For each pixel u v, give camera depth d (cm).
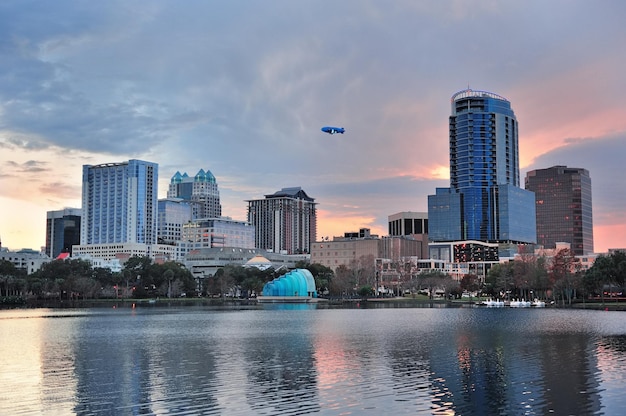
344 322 15625
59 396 6069
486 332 12169
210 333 12494
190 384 6594
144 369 7619
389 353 8894
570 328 13050
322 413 5347
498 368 7488
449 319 16600
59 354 9100
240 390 6262
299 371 7356
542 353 8806
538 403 5659
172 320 17100
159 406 5644
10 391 6303
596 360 8094
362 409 5469
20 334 12438
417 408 5497
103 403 5775
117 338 11488
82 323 15925
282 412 5394
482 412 5366
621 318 16625
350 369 7462
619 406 5528
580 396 5919
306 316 18750
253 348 9662
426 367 7588
